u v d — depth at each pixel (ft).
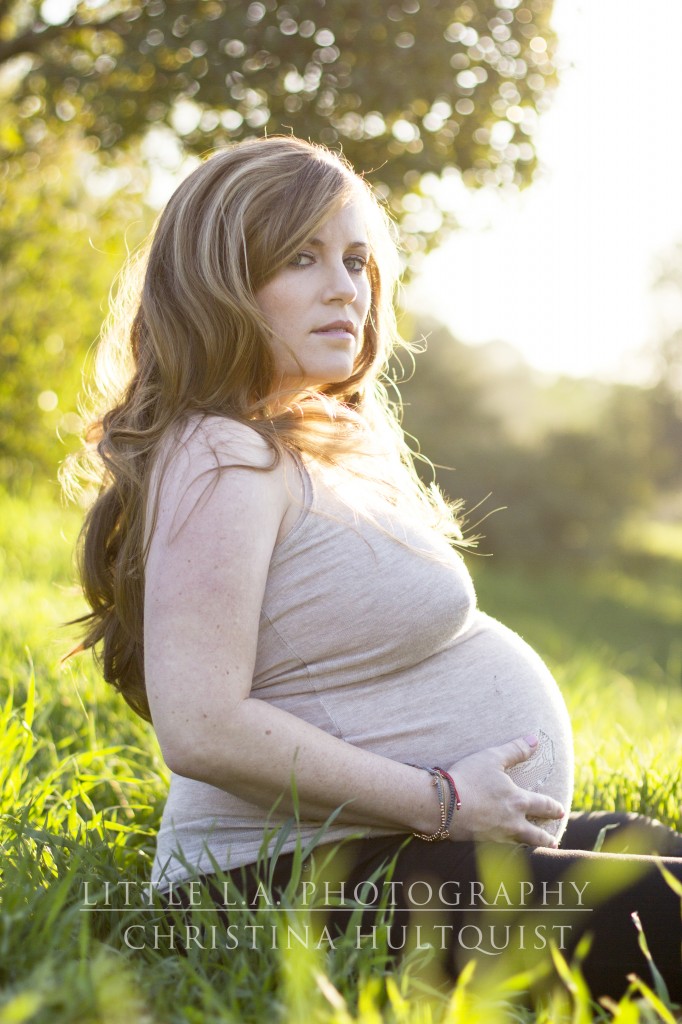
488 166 22.66
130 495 5.18
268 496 4.81
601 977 4.58
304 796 4.76
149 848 6.32
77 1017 3.77
